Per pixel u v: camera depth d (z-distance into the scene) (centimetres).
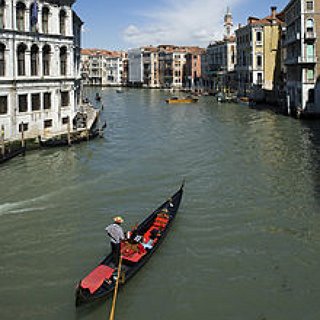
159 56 13412
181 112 5694
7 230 1520
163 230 1404
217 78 10131
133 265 1180
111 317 977
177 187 2016
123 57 16462
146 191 1955
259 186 2012
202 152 2814
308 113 4316
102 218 1628
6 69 2723
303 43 4362
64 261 1300
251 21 7500
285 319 1030
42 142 2842
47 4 2961
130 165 2441
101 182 2094
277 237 1455
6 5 2689
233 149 2900
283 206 1738
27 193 1914
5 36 2680
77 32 4331
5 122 2734
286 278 1203
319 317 1035
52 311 1055
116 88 13912
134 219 1617
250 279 1199
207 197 1859
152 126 4209
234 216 1636
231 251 1359
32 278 1205
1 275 1219
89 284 1048
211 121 4556
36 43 2902
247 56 7381
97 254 1345
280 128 3803
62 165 2423
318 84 4322
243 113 5294
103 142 3183
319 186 1988
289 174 2208
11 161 2502
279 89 6206
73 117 3291
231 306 1080
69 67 3209
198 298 1112
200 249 1368
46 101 3053
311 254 1335
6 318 1028
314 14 4341
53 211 1700
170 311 1061
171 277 1204
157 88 13200
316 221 1582
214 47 10438
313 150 2786
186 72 12681
